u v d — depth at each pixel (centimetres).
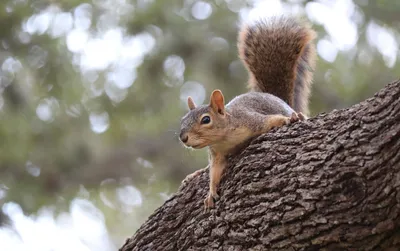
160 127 1681
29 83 1522
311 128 619
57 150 1631
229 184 639
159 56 1565
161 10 1570
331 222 559
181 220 697
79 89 1594
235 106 728
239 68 1570
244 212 614
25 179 1638
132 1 1581
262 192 607
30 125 1588
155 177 1762
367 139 561
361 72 1537
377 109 569
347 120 593
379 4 1517
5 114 1537
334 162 571
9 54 1527
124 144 1719
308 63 916
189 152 1653
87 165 1681
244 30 898
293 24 884
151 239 711
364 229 549
